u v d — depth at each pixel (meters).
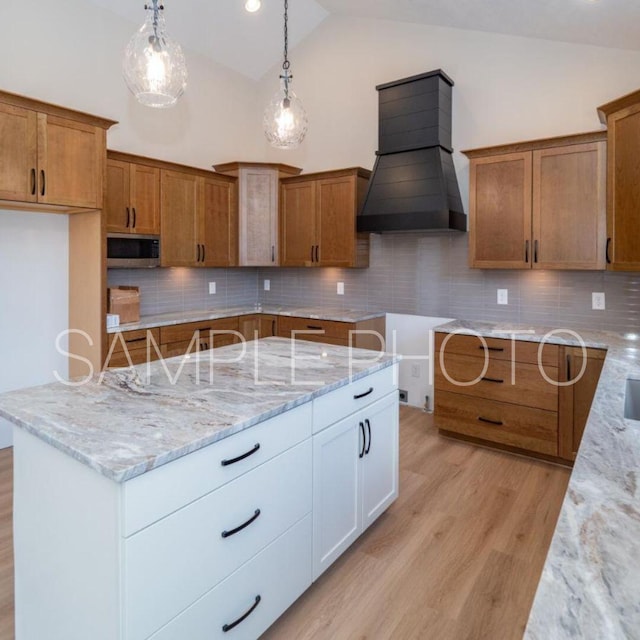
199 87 4.89
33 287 3.60
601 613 0.62
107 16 4.05
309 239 4.76
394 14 4.26
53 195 3.13
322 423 1.90
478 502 2.72
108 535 1.22
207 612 1.43
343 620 1.83
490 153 3.52
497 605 1.91
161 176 4.15
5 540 2.30
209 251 4.62
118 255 3.84
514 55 3.85
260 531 1.62
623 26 3.01
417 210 3.93
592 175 3.14
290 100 2.71
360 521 2.21
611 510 0.89
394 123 4.15
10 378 3.52
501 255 3.53
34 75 3.60
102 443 1.31
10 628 1.78
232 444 1.48
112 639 1.23
